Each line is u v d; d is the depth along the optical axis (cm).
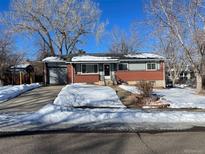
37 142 822
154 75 3434
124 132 962
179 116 1256
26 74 4022
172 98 2030
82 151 728
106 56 3616
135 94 2005
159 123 1126
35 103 1734
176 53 4534
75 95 2025
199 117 1244
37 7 4425
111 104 1691
